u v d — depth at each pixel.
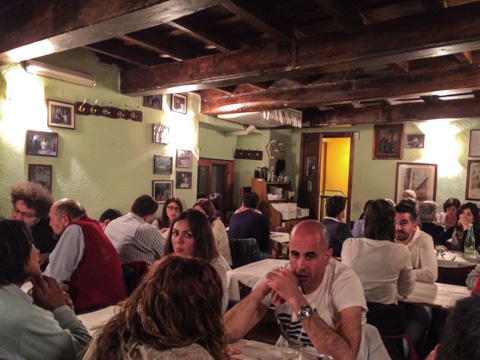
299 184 7.48
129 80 3.92
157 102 4.43
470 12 2.16
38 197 2.68
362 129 6.79
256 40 3.23
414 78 3.67
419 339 2.31
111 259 2.15
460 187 5.98
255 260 3.79
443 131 6.10
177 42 3.34
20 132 3.14
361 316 1.46
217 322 0.86
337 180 8.39
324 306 1.47
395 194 6.48
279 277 1.44
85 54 3.64
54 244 2.69
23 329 1.11
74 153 3.57
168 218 3.83
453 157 6.03
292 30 2.87
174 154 4.70
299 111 6.22
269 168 7.00
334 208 3.66
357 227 4.21
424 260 2.72
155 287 0.84
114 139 3.95
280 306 1.56
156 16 1.99
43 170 3.32
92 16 2.10
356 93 3.97
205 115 5.52
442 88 3.53
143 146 4.28
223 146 6.81
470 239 3.43
